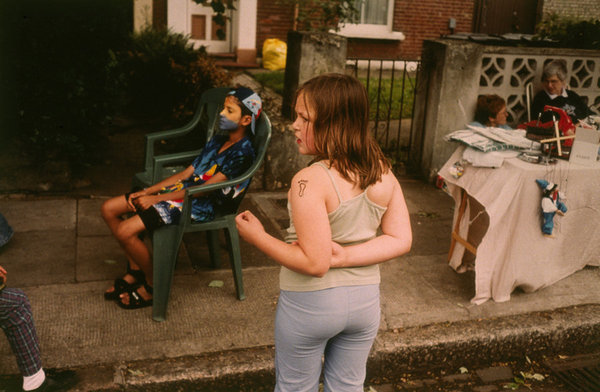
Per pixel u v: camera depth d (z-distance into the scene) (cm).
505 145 379
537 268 383
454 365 343
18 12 501
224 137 364
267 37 1222
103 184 558
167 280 332
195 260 417
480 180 382
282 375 211
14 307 256
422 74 613
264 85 945
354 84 193
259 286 383
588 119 448
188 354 309
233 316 346
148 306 348
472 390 325
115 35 604
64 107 529
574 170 371
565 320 363
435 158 603
